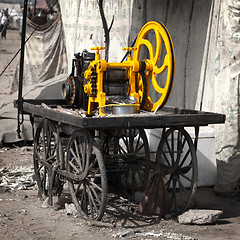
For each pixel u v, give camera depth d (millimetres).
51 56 9305
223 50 5027
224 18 4988
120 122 3607
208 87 5520
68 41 8719
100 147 4027
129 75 4469
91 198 3986
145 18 6391
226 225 4008
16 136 7230
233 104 4914
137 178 4980
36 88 8102
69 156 4230
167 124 3820
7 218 4039
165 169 4281
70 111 4414
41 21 9281
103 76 4305
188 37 5871
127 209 4406
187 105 5906
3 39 23062
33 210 4312
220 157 5039
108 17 7230
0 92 13039
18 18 25500
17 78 9398
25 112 4965
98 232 3727
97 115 4246
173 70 4016
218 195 5031
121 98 4383
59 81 8297
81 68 4742
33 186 5203
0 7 25172
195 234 3748
